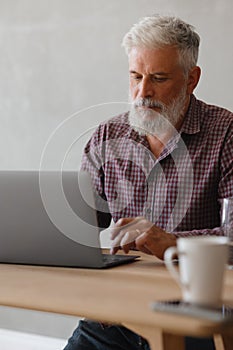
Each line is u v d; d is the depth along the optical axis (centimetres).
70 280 166
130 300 139
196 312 122
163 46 234
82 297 143
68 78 364
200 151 242
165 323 121
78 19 359
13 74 381
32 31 374
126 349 222
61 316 363
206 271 128
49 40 369
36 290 153
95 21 354
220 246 129
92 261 187
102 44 352
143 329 138
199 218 239
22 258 197
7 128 385
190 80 250
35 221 193
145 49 235
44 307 140
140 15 341
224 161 238
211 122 246
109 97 352
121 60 347
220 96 325
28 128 379
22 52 378
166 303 131
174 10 333
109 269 186
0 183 196
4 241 198
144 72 236
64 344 362
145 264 196
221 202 199
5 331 382
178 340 141
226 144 239
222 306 129
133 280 165
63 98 366
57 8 365
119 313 128
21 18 377
